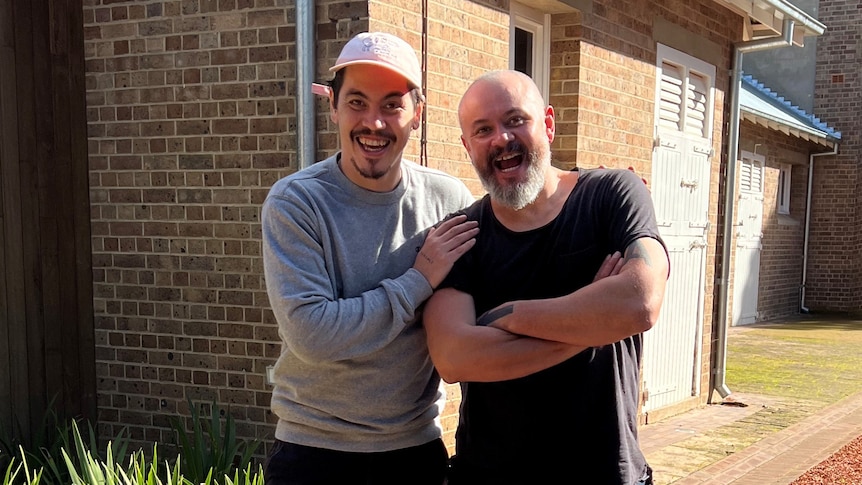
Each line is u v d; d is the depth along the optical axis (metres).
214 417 3.73
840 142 15.23
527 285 2.11
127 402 4.20
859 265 15.31
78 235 4.23
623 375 2.07
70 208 4.22
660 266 1.94
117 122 4.11
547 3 4.92
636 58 5.80
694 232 7.02
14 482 3.64
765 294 14.19
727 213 7.53
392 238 2.22
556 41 5.19
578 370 2.04
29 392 4.12
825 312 15.46
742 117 11.36
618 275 1.92
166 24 3.95
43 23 4.13
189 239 3.99
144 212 4.09
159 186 4.04
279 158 3.76
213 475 3.55
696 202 7.01
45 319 4.18
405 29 3.78
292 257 2.08
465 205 2.46
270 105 3.76
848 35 15.29
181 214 4.00
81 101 4.18
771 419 6.78
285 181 2.16
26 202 4.10
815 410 7.15
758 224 13.61
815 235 15.61
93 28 4.11
